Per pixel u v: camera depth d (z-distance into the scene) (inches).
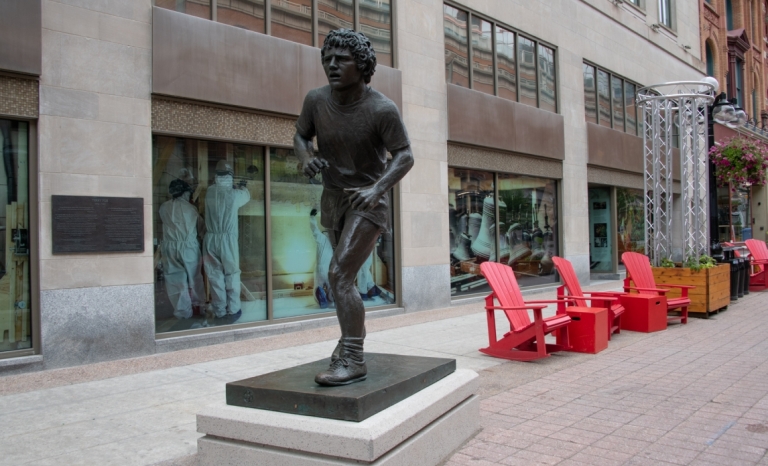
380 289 415.2
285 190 363.9
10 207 259.1
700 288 402.6
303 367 161.9
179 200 315.9
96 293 272.7
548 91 589.6
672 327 366.0
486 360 269.7
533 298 513.7
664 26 816.9
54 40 265.3
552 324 267.7
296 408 132.4
